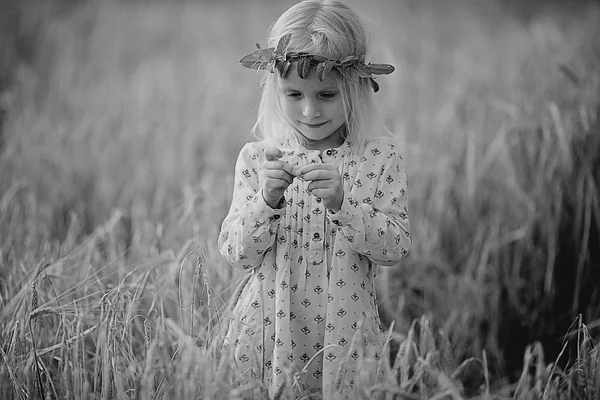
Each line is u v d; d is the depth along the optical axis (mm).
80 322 2273
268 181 2029
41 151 4520
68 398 2125
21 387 2227
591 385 2209
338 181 2025
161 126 5078
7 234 3250
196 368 2074
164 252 2812
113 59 6695
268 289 2182
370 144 2230
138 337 2562
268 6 8398
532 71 4426
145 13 8195
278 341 2125
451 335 3236
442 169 3982
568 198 3299
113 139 5020
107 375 2139
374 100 2271
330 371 2129
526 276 3393
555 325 3148
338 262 2141
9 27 6180
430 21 7203
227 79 6055
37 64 6059
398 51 5602
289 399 2004
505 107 4055
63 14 7289
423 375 2295
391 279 3480
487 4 7387
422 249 3615
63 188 4223
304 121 2137
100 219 3924
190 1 8852
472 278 3510
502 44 6012
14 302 2527
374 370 2119
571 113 3605
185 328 2443
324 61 2072
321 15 2145
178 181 4320
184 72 6355
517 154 3662
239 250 2117
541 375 2336
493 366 3158
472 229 3730
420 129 4594
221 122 5133
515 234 3426
